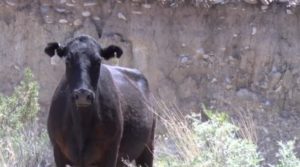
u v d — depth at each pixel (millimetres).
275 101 44125
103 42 43500
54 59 43062
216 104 43688
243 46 44656
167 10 44469
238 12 44844
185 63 44188
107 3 44281
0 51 43375
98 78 26516
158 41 44219
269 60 44688
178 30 44531
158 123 40531
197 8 44594
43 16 43656
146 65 43906
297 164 24703
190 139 30875
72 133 27250
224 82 44188
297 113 43781
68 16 43844
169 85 43875
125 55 43750
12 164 31406
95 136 27500
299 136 41906
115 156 28312
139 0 44188
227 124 27984
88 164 27875
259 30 44844
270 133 42000
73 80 25922
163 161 32844
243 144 26797
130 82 31391
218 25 44812
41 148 33219
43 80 43094
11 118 33562
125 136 30031
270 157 39469
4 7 43594
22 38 43438
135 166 31969
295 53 44750
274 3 45156
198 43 44500
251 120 41125
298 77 44469
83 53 26188
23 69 43188
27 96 34594
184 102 43656
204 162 27031
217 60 44469
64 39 43438
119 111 28344
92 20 44000
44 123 41500
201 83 44156
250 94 44000
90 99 25516
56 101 27828
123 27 44094
